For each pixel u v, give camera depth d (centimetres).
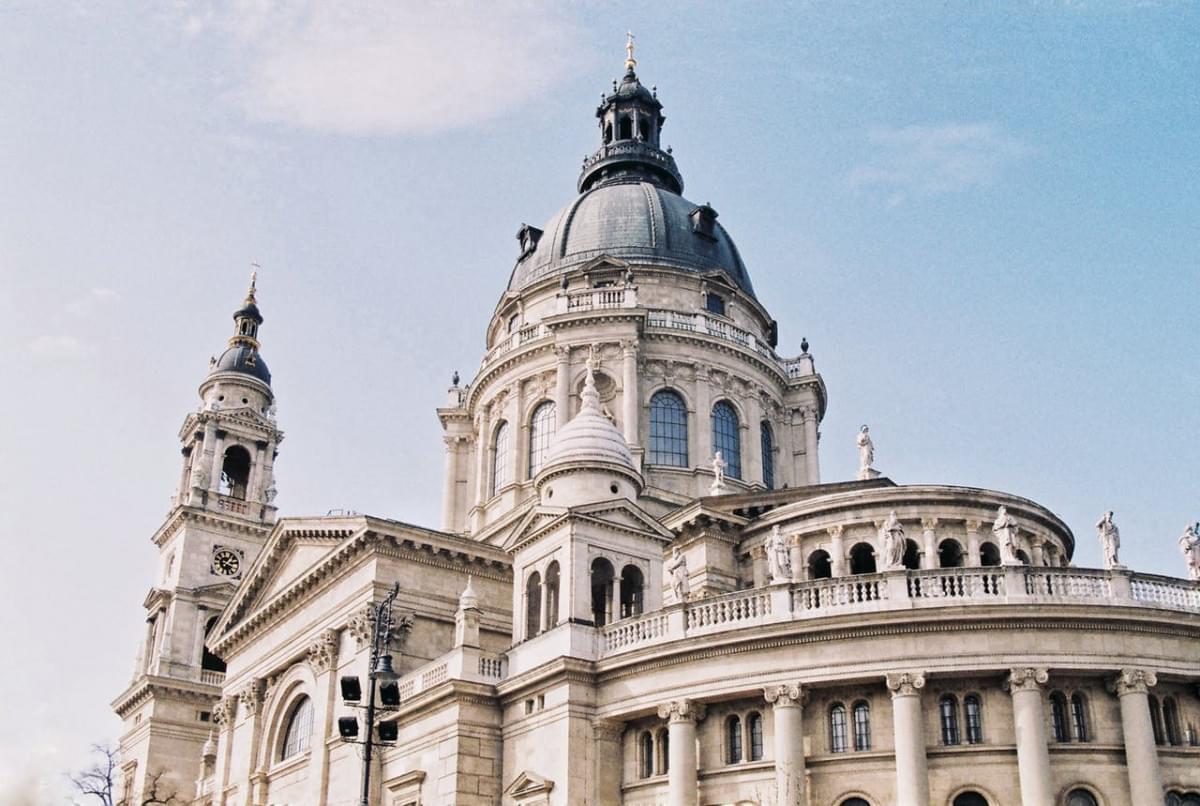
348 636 5797
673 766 4262
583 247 7962
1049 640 3962
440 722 4928
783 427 7794
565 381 7294
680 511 5741
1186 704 4072
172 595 9338
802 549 5400
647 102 9194
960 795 3912
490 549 5866
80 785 7456
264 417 10094
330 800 5578
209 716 9144
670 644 4366
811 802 4056
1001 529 4203
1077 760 3903
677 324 7469
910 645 4016
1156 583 4134
